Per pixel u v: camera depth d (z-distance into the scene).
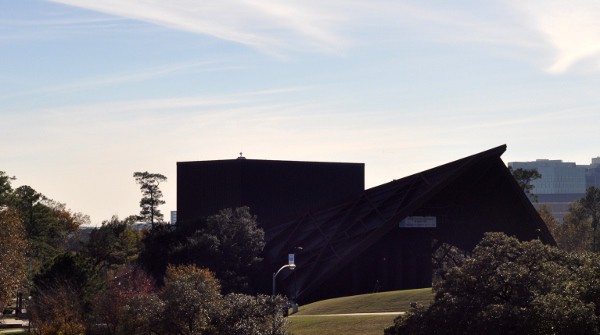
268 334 50.06
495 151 107.44
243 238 102.38
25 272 90.12
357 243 104.50
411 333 50.09
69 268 81.06
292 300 95.19
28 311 79.69
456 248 128.75
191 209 128.50
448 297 49.41
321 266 104.94
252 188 123.69
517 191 113.69
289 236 113.50
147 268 101.19
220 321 50.19
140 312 51.38
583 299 46.34
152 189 157.38
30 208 129.50
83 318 74.25
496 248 51.41
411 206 106.81
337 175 130.50
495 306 46.38
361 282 107.44
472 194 114.38
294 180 126.81
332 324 68.62
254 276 104.75
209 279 72.12
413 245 113.44
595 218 169.62
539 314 44.94
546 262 50.53
